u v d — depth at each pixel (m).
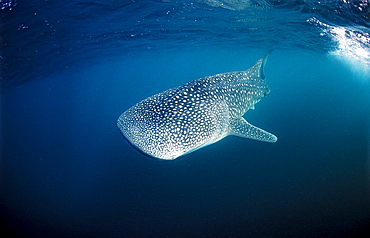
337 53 16.08
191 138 3.61
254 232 8.09
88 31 12.16
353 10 7.48
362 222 7.70
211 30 13.92
